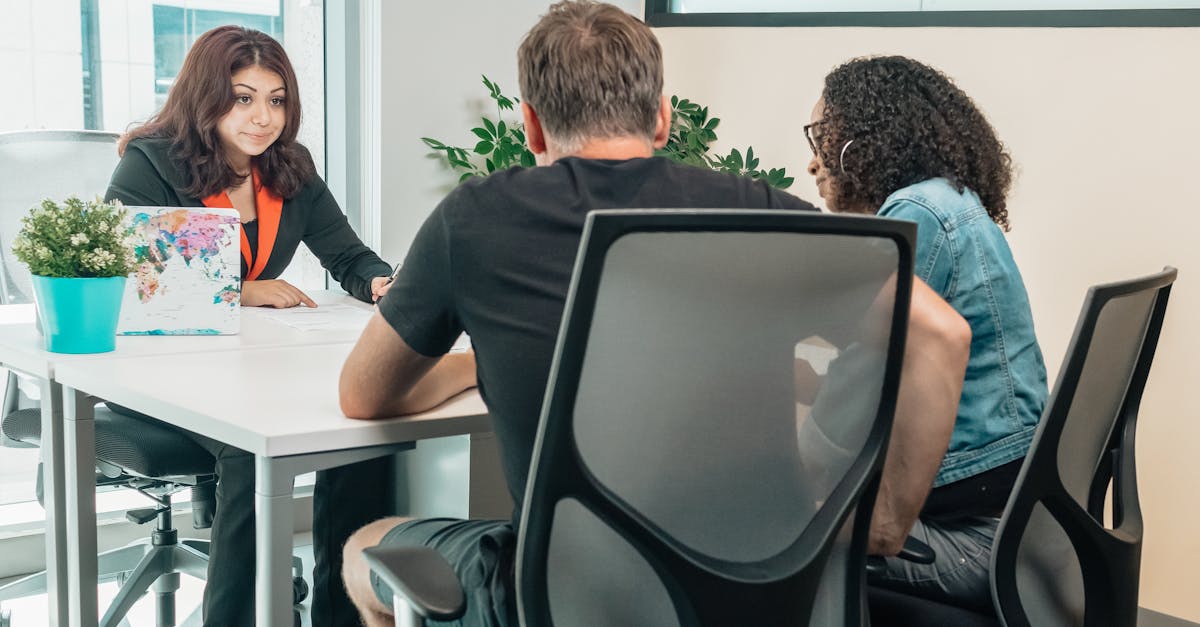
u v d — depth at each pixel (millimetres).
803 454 1172
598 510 1082
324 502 2258
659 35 3666
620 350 1061
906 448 1355
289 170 2771
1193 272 2592
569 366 1032
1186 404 2623
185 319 2133
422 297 1339
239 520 2139
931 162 1692
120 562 2594
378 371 1438
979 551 1499
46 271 1885
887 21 3107
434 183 3420
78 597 1977
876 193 1744
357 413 1512
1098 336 1330
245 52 2643
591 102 1346
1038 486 1336
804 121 3326
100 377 1758
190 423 1559
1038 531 1421
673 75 3650
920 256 1585
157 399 1616
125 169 2639
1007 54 2871
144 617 2654
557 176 1278
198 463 2217
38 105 2955
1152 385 2670
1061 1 2812
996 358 1585
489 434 2016
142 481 2387
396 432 1527
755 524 1161
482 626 1318
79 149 2699
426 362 1432
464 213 1276
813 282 1107
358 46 3340
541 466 1065
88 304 1911
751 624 1139
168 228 2105
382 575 1202
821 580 1235
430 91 3365
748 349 1109
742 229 1036
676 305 1062
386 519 1658
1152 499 2689
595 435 1082
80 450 1941
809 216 1059
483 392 1323
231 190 2744
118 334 2115
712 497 1140
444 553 1424
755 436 1141
